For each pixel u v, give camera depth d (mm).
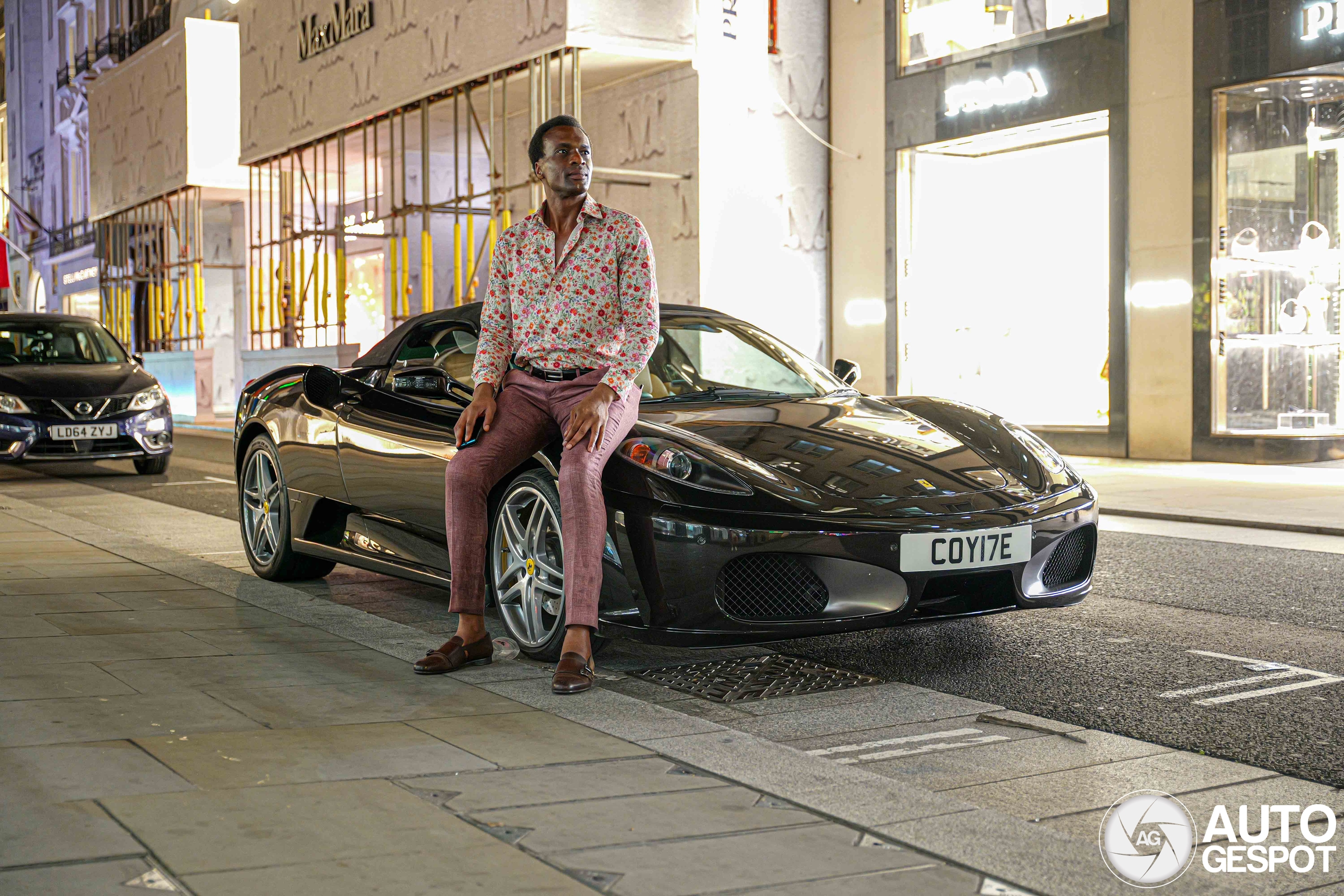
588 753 2855
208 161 24172
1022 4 12711
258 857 2146
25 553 5949
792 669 3932
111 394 10383
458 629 3789
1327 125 11297
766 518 3521
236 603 4762
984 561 3707
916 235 13953
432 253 19391
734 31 13469
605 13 13391
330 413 4973
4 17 44750
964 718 3385
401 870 2105
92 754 2738
